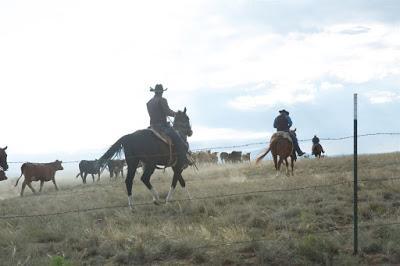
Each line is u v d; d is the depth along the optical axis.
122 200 14.93
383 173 16.66
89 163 32.06
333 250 8.33
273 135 19.64
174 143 14.09
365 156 24.05
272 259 8.04
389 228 9.24
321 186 13.73
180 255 8.59
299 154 19.64
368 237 8.77
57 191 24.61
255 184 16.06
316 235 9.04
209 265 7.97
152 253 8.53
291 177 17.12
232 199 13.31
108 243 9.25
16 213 13.95
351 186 14.38
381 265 7.73
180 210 12.30
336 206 11.59
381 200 12.47
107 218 11.95
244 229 9.66
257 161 19.88
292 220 10.55
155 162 13.80
